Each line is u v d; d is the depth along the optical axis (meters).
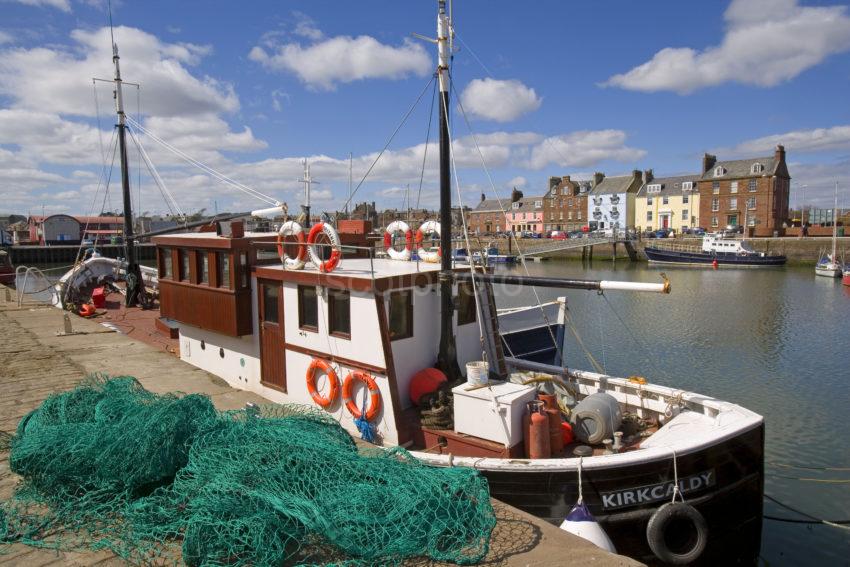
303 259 8.96
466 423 7.14
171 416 5.61
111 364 11.93
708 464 6.45
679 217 87.38
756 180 78.69
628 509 6.27
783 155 79.31
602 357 23.36
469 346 9.37
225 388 10.36
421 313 8.43
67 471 5.32
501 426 6.80
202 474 4.83
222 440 5.35
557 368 9.42
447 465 6.46
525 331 13.28
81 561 4.52
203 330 11.26
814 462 13.30
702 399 7.69
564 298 13.35
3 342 14.18
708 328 28.98
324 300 8.40
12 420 8.40
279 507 4.27
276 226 17.33
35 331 15.72
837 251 59.69
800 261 62.31
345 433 6.20
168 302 11.99
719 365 22.02
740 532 6.86
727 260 62.19
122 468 5.21
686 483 6.39
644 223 91.56
